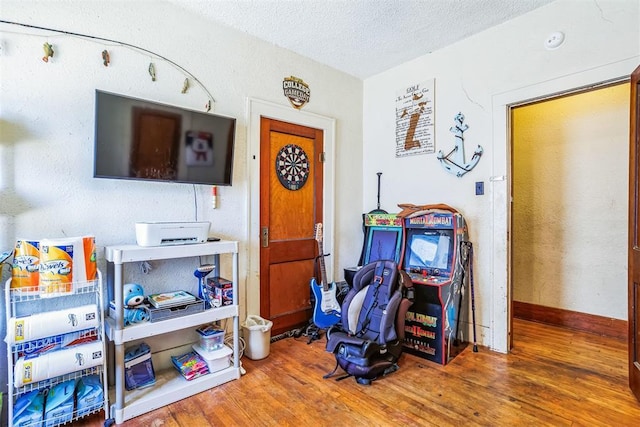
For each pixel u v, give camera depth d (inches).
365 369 82.6
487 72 108.6
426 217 113.7
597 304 119.4
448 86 119.0
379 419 70.4
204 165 93.7
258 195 112.7
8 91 69.7
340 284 126.0
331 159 136.3
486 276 109.0
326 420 70.3
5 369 68.5
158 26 90.3
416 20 102.5
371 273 102.7
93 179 80.4
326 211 134.6
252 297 110.9
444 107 120.2
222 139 96.9
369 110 147.8
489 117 108.3
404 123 133.3
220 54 102.7
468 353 104.2
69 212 77.0
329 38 113.2
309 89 127.9
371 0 92.0
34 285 64.9
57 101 75.4
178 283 94.6
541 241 132.6
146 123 82.4
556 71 94.1
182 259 95.3
